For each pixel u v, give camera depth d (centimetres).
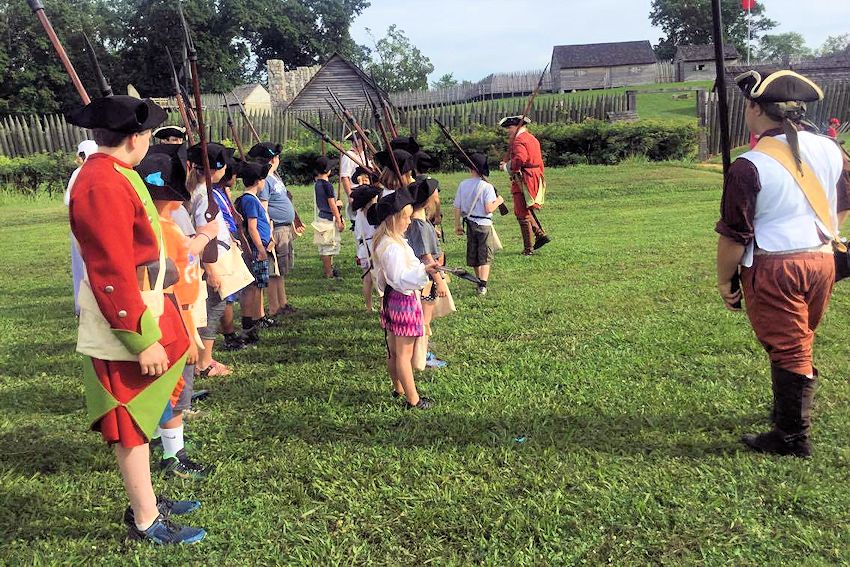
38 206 2005
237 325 729
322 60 5934
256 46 5834
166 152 418
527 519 345
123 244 296
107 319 299
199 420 480
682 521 339
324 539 338
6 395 532
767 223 375
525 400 488
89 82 5003
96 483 399
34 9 328
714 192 1667
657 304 711
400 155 575
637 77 6175
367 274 722
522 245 1118
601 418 452
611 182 1841
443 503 365
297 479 397
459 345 616
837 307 663
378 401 501
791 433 390
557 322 668
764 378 503
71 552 334
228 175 552
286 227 748
